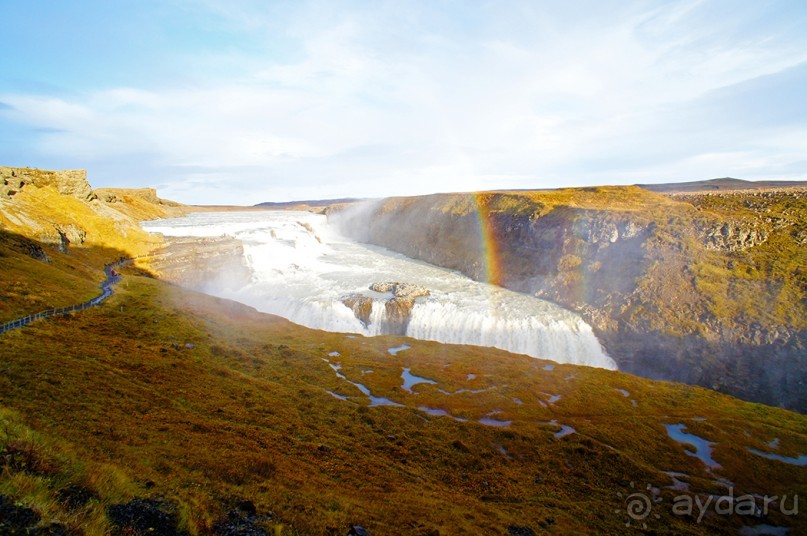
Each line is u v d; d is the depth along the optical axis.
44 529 11.38
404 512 22.17
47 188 93.94
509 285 110.88
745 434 43.47
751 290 80.56
